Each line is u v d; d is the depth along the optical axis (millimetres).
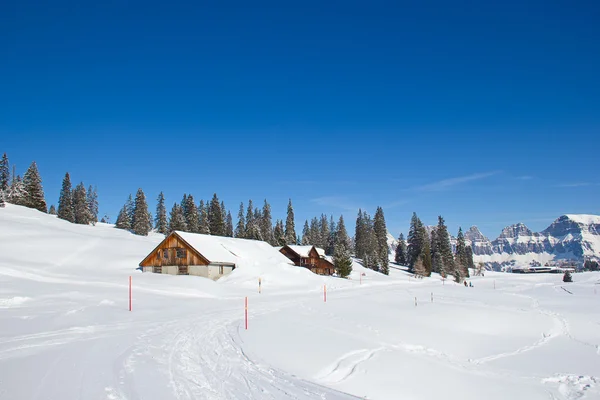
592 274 137625
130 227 98750
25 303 20484
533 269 183375
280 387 10250
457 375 13852
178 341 14852
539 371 15867
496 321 26562
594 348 20609
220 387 9883
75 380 9391
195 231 93500
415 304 32562
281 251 77938
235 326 18719
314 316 23469
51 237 53000
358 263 107688
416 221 113938
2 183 83125
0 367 10125
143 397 8578
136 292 29484
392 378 12484
